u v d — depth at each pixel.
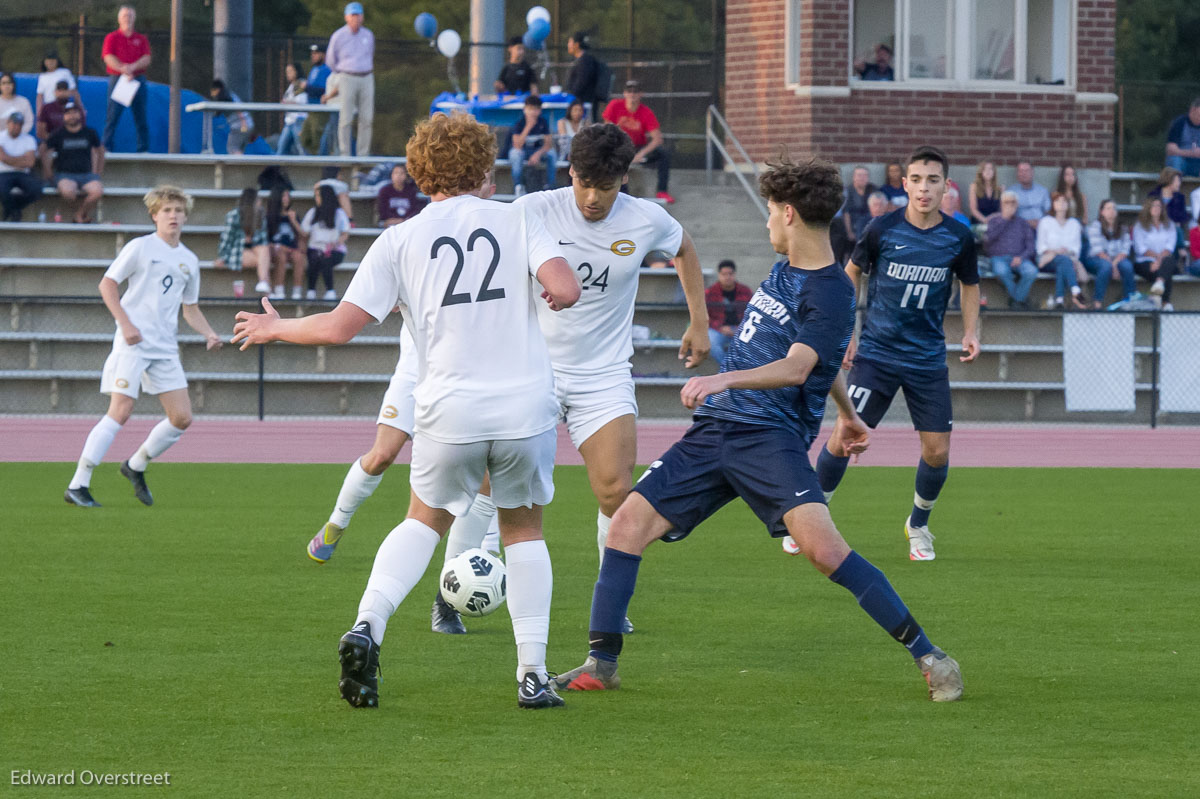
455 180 19.98
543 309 26.72
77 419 72.31
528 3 129.50
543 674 20.44
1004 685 21.84
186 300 43.41
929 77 88.88
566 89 91.25
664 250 27.33
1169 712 20.23
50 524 39.22
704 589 30.48
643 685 21.72
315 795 16.05
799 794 16.25
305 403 75.81
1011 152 89.25
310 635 25.05
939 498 47.66
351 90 89.31
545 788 16.38
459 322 19.44
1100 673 22.69
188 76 105.56
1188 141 94.62
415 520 20.34
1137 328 79.94
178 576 31.16
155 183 87.12
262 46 103.56
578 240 26.39
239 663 22.81
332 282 77.38
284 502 44.66
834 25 86.75
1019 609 28.30
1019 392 78.50
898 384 34.34
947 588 30.72
